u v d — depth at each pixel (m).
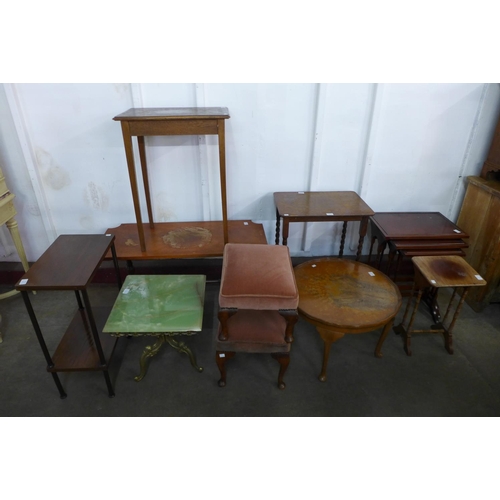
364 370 2.19
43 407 1.97
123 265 2.87
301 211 2.39
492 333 2.46
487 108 2.53
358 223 2.94
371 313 1.94
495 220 2.43
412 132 2.60
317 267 2.30
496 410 1.97
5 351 2.30
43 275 1.73
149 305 2.03
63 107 2.40
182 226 2.75
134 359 2.27
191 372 2.18
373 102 2.47
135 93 2.36
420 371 2.19
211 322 2.54
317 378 2.14
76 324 2.16
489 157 2.59
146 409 1.96
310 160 2.67
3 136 2.44
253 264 1.86
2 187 2.29
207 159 2.61
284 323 1.94
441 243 2.39
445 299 2.79
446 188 2.82
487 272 2.51
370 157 2.66
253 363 2.24
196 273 2.91
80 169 2.61
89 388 2.07
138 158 2.59
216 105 2.44
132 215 2.81
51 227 2.79
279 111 2.49
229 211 2.84
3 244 2.86
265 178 2.72
